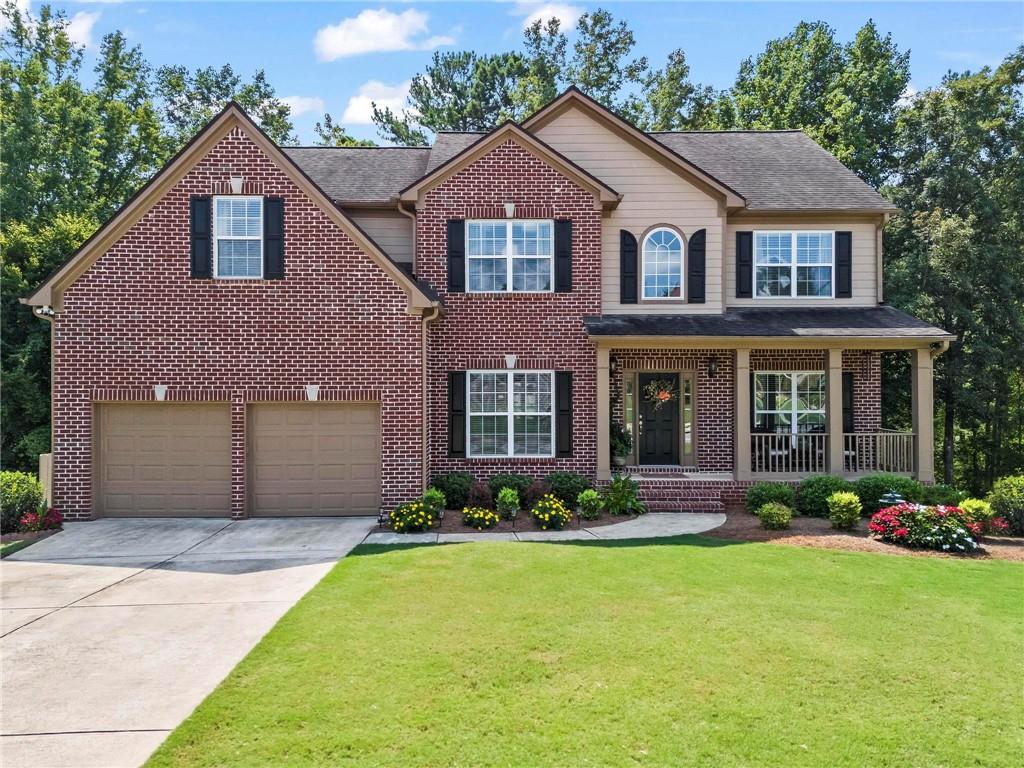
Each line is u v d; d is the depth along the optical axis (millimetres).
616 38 39844
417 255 15156
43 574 9375
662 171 16078
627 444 15797
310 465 13523
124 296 13078
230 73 38844
